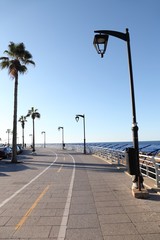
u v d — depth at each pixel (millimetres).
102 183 13953
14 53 31875
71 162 28078
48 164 26469
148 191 11117
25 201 10141
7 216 8172
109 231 6695
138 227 6922
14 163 28672
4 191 12258
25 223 7469
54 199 10398
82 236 6414
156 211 8328
